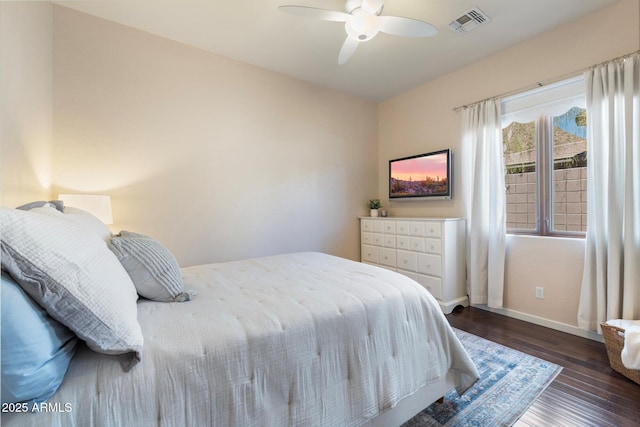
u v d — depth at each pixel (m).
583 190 2.38
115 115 2.39
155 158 2.57
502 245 2.77
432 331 1.44
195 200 2.77
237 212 3.02
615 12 2.12
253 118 3.10
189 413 0.82
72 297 0.72
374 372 1.20
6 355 0.59
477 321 2.68
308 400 1.03
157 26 2.43
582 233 2.38
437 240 2.94
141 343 0.84
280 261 2.15
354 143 3.99
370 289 1.42
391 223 3.47
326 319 1.14
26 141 1.68
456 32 2.49
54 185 2.16
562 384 1.68
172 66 2.63
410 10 2.20
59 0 2.11
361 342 1.19
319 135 3.64
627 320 1.93
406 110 3.85
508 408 1.48
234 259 3.00
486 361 1.95
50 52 2.10
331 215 3.77
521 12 2.23
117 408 0.73
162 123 2.60
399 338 1.31
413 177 3.68
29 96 1.73
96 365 0.78
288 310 1.16
